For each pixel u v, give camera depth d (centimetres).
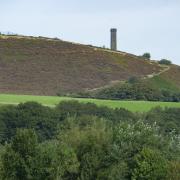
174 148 12025
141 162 11250
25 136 11050
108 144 11862
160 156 11338
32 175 10919
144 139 11881
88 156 11656
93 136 11919
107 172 11412
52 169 10988
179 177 10894
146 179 11169
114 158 11606
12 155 10956
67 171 11531
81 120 16825
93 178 11588
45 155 11038
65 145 11525
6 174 10944
